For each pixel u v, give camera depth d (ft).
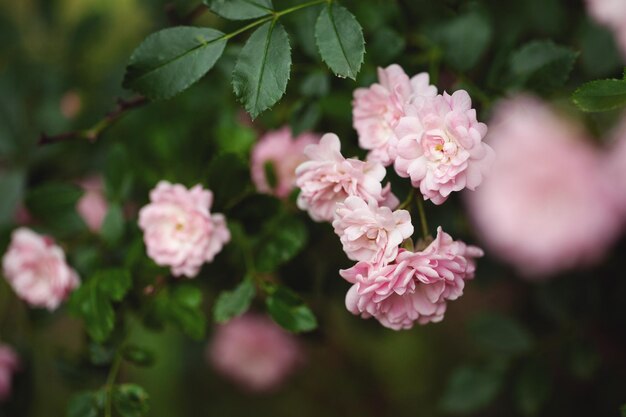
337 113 1.65
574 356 1.91
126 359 1.65
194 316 1.60
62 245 1.77
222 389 2.80
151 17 1.98
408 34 1.70
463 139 1.31
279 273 1.74
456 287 1.38
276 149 1.72
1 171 1.95
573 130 1.56
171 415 2.70
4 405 1.90
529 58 1.59
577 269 1.90
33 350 1.97
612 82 1.33
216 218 1.55
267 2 1.41
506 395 2.29
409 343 2.77
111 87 2.01
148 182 1.79
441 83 1.73
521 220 1.48
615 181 1.50
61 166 1.98
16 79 2.01
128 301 1.65
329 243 1.73
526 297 2.06
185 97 1.87
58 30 2.11
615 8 1.64
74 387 1.74
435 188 1.33
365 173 1.39
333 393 2.77
